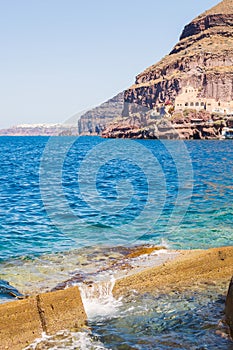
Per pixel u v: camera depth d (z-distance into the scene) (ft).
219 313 22.02
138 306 22.68
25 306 19.81
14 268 28.19
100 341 19.63
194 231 37.17
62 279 26.08
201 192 57.57
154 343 19.48
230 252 27.25
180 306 22.72
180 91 536.83
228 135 346.13
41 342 19.40
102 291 23.50
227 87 550.77
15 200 52.95
